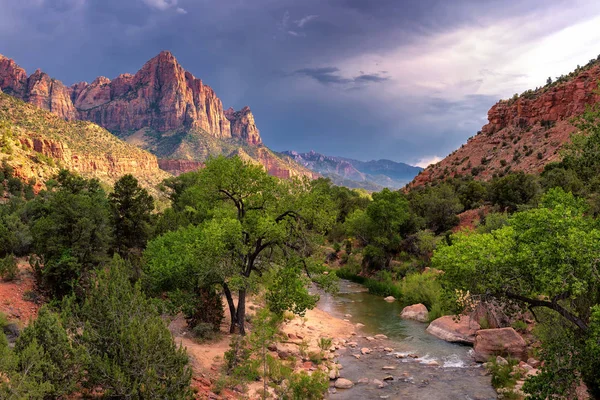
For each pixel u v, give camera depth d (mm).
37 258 24750
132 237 30422
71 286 18844
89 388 10586
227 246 19969
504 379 16703
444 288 14234
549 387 11492
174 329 20016
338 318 29969
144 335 10750
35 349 9273
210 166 21234
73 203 21547
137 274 23266
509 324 22984
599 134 15016
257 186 21016
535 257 11453
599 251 10586
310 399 14492
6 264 20328
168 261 20281
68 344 10305
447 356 21094
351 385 16953
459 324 24672
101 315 11664
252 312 25688
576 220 11867
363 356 21219
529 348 20297
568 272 10859
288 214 21188
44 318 10203
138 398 9914
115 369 10016
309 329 25797
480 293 13141
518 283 12617
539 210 12047
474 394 16016
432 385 17031
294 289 19328
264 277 21250
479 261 12414
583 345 11422
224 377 14492
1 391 8078
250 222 20391
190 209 23594
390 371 18859
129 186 30297
